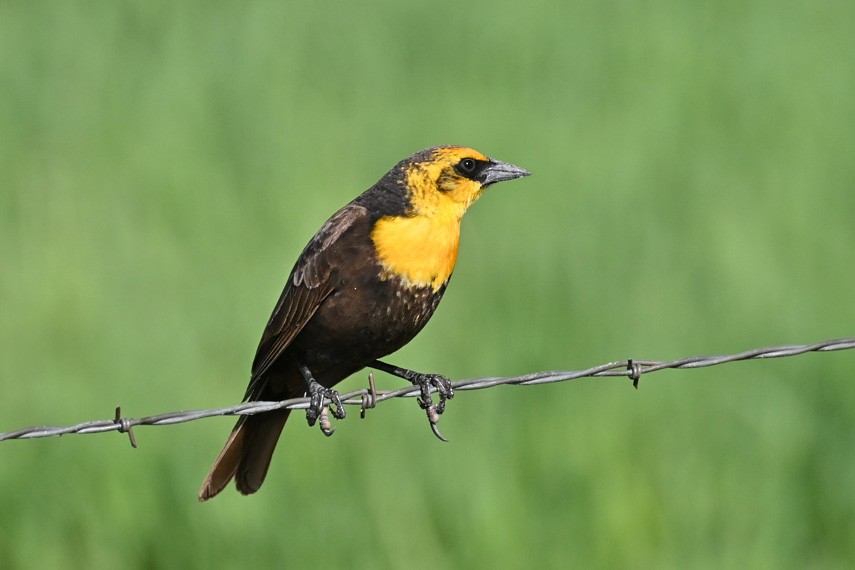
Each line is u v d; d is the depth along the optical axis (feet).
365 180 53.78
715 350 43.14
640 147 57.31
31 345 43.80
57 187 55.11
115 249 49.98
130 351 43.06
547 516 37.29
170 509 37.42
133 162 57.62
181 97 63.93
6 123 61.77
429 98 63.26
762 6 74.33
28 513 37.40
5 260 49.39
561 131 59.21
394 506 37.22
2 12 74.33
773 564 35.94
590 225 51.13
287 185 53.21
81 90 65.41
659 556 36.22
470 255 49.37
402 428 39.27
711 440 39.70
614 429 39.11
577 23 72.84
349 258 31.07
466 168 32.01
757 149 57.41
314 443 38.42
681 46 68.69
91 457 38.45
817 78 64.34
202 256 49.47
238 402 40.75
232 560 36.52
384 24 72.90
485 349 42.57
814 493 38.27
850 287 46.01
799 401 40.40
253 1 76.54
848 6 73.87
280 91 64.08
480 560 36.06
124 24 73.15
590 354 42.37
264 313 45.37
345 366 32.83
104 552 36.63
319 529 36.73
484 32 71.61
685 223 51.19
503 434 39.52
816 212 50.44
